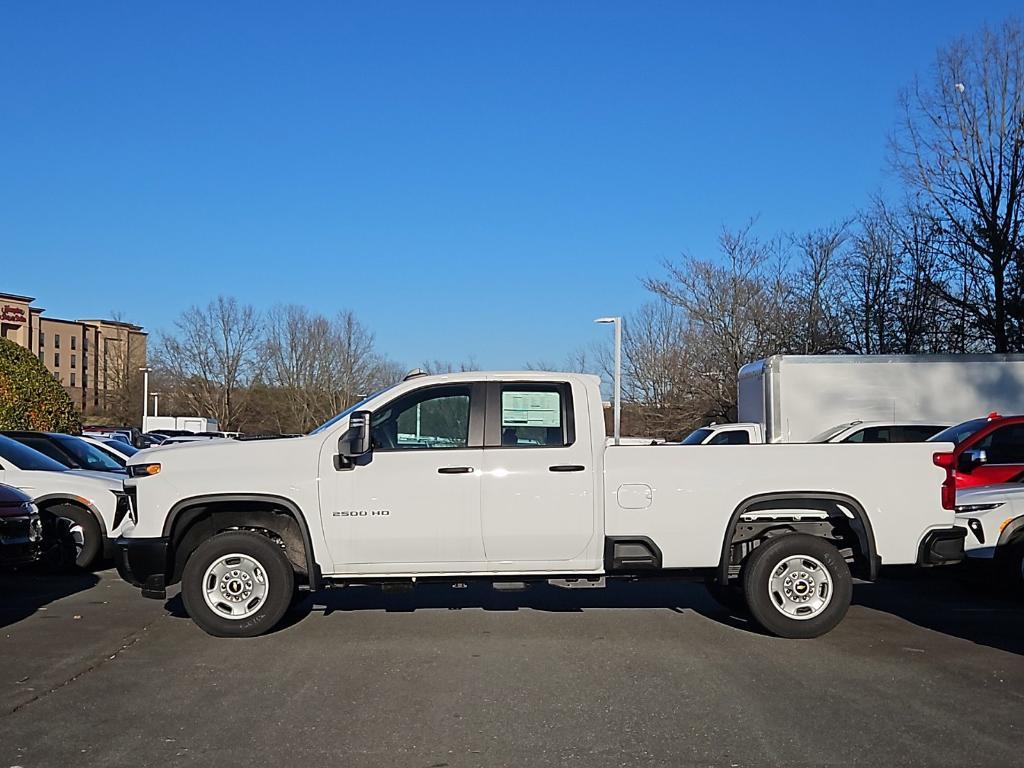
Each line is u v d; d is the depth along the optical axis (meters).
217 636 8.26
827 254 34.91
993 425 13.02
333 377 63.81
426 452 8.25
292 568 8.36
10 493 10.11
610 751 5.45
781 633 8.24
